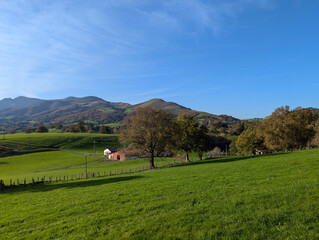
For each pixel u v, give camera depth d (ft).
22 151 436.76
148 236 34.88
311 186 48.80
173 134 199.41
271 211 37.63
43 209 62.95
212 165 141.49
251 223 34.42
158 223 39.19
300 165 84.07
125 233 37.09
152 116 193.36
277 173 73.77
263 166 96.53
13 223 52.70
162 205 50.62
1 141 494.59
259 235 30.66
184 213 42.45
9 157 392.06
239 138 326.44
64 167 310.86
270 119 230.68
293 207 37.96
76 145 498.69
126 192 72.38
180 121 238.68
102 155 410.11
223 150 492.54
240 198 47.14
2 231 47.73
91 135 612.29
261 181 63.36
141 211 48.32
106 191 80.28
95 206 58.23
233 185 63.36
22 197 93.20
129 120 199.11
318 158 95.14
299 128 209.56
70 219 49.83
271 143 226.58
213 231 33.47
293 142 217.15
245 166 106.63
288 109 225.97
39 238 40.91
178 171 124.16
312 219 32.83
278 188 51.24
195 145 239.50
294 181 57.11
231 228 33.76
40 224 49.32
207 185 67.72
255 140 308.40
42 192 103.60
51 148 472.85
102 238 36.50
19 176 237.25
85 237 38.04
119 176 144.25
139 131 186.80
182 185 72.69
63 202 69.67
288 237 29.07
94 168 277.23
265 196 46.26
